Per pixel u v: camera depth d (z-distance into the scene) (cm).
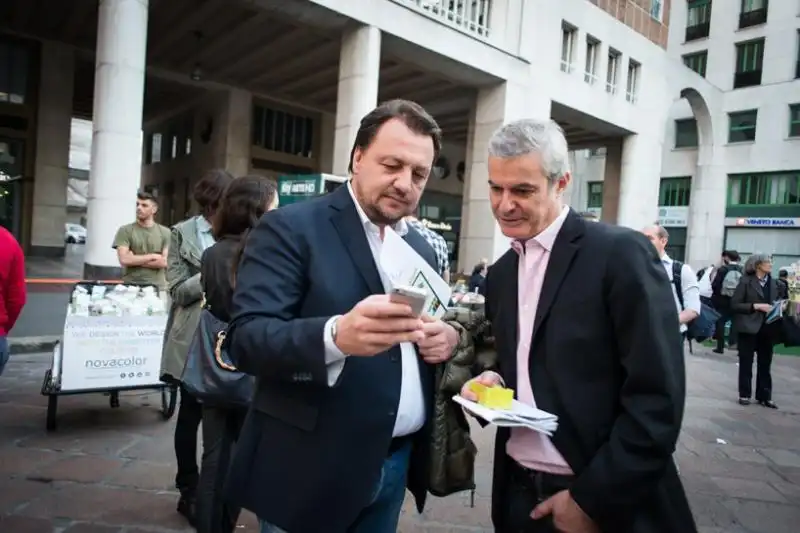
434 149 154
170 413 459
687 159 3081
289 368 129
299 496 144
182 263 319
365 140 152
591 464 144
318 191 1034
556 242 159
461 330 177
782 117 2761
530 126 155
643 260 147
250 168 1934
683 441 509
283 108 2012
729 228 2925
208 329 242
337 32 1248
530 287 167
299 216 150
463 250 1584
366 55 1192
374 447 146
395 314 117
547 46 1603
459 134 2309
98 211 939
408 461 175
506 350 171
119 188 946
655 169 2103
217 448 249
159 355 441
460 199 2545
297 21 1199
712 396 715
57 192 1678
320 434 144
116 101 940
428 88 1708
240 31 1388
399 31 1240
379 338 119
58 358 414
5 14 1443
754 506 368
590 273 151
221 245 249
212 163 1947
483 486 372
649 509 154
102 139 940
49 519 292
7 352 315
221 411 250
